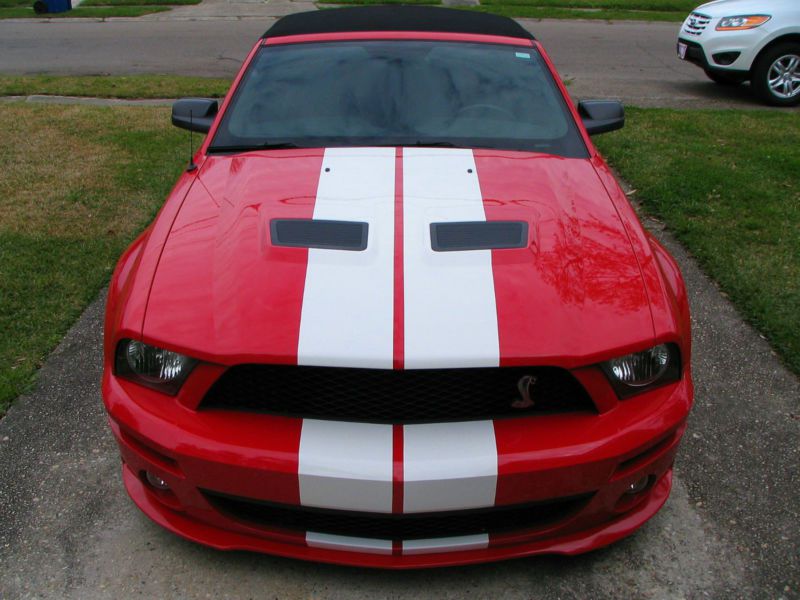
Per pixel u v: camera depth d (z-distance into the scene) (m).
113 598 2.16
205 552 2.32
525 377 1.96
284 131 2.98
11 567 2.24
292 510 1.99
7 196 5.08
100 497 2.53
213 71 9.66
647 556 2.33
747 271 4.12
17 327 3.50
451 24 3.54
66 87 8.39
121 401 2.05
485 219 2.36
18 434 2.81
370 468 1.88
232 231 2.34
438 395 1.96
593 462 1.95
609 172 2.90
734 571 2.28
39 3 14.84
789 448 2.81
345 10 3.86
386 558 2.09
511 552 2.12
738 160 6.05
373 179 2.60
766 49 8.17
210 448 1.94
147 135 6.57
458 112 3.05
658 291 2.18
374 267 2.12
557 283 2.12
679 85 9.34
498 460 1.90
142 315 2.07
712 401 3.09
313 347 1.92
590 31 13.42
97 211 4.86
